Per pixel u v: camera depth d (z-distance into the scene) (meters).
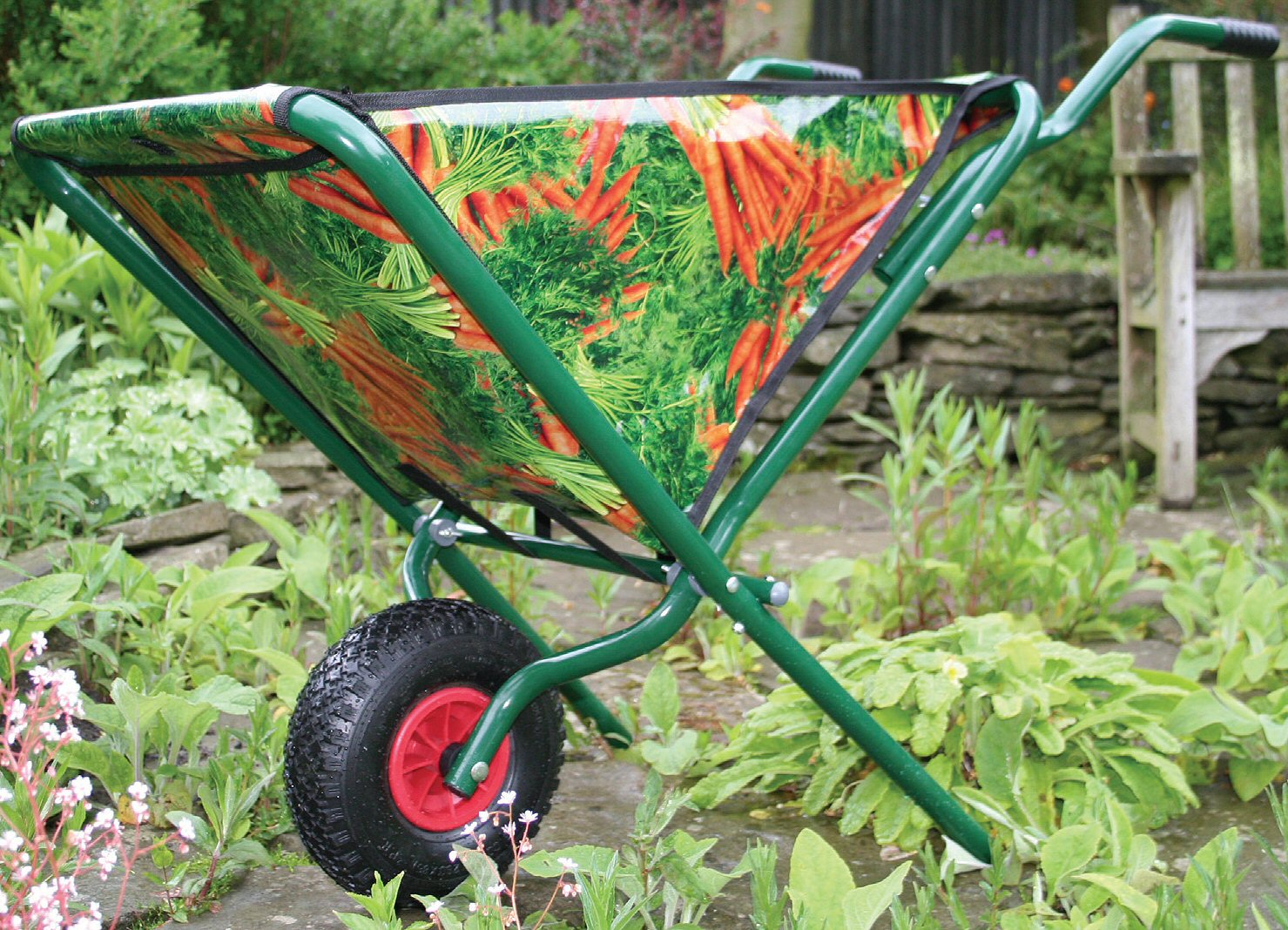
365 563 2.91
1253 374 5.03
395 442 1.76
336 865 1.62
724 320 1.70
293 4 4.14
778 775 2.17
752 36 5.73
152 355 3.40
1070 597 2.99
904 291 1.84
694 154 1.59
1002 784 1.93
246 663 2.39
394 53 4.46
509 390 1.52
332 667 1.63
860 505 4.42
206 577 2.37
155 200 1.58
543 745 1.79
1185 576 3.00
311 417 1.89
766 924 1.48
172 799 1.96
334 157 1.26
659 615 1.72
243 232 1.49
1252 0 6.36
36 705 1.58
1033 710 1.97
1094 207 6.38
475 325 1.44
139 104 1.39
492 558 3.07
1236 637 2.59
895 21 7.73
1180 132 4.40
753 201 1.67
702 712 2.58
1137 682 2.11
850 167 1.77
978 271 5.23
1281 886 1.56
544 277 1.51
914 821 1.95
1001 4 7.83
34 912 1.37
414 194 1.29
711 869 1.69
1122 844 1.71
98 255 3.25
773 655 1.76
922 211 1.91
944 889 1.81
